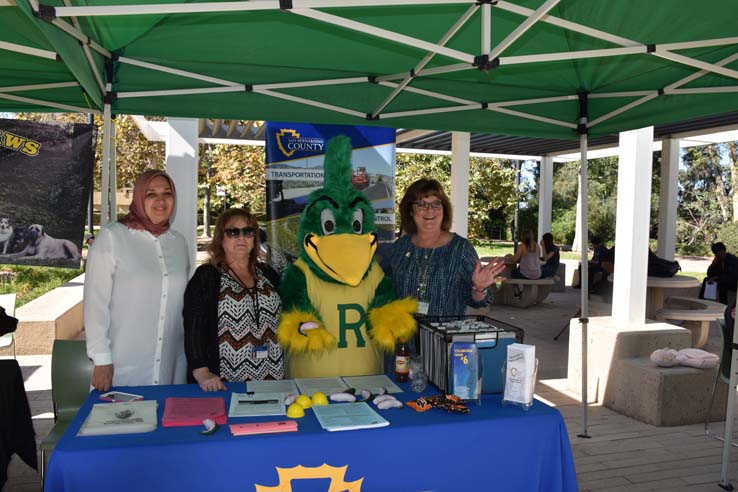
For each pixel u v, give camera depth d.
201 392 2.44
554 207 31.11
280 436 1.91
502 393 2.42
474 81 3.93
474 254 3.12
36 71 3.43
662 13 2.71
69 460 1.75
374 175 4.80
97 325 2.70
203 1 2.43
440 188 3.15
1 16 2.30
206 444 1.85
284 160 4.61
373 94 3.93
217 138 8.59
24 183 4.79
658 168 27.44
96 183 13.82
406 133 9.68
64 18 2.45
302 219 3.07
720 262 8.50
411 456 2.03
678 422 4.73
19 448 2.85
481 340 2.39
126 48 3.21
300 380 2.63
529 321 9.27
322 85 3.80
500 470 2.13
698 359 4.80
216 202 19.31
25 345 6.50
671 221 10.18
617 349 5.12
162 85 3.52
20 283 10.99
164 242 2.92
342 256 2.89
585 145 4.27
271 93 3.66
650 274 7.26
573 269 13.41
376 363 2.97
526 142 11.26
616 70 3.63
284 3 2.15
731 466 3.92
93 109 3.80
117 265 2.78
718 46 3.08
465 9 2.70
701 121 8.55
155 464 1.81
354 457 1.97
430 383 2.55
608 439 4.42
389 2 2.19
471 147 12.38
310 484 1.93
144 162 14.80
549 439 2.18
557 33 3.08
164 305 2.86
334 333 2.90
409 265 3.17
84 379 3.13
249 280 2.80
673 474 3.81
